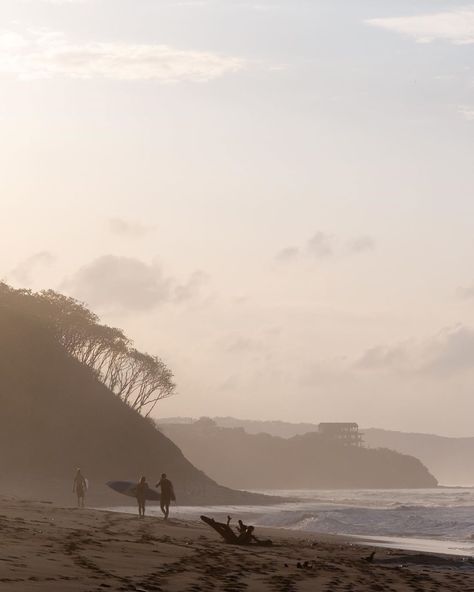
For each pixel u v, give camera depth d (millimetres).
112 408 183500
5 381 163875
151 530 45750
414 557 41969
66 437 165250
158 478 177500
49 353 178500
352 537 63562
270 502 175500
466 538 66562
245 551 37156
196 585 22719
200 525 58344
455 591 25953
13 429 157625
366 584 26859
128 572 24312
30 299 188500
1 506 58062
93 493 141625
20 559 24484
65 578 21344
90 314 194125
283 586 24375
